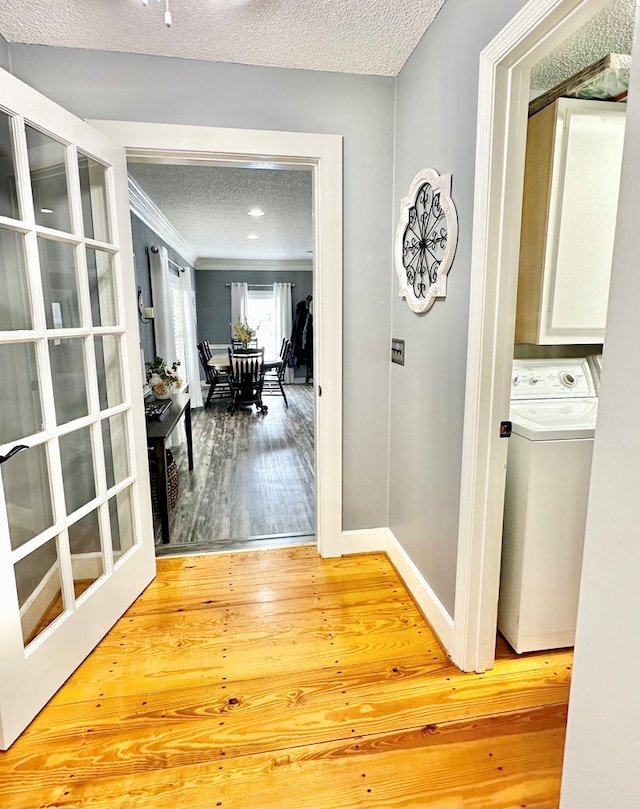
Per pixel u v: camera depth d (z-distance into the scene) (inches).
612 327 29.5
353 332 91.0
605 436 30.4
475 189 55.9
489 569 63.1
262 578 90.1
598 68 61.2
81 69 74.9
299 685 63.5
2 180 56.7
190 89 77.9
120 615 77.8
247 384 255.9
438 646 71.3
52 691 61.4
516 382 80.4
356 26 68.3
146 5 56.5
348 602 82.6
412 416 82.4
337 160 83.9
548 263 71.6
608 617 30.9
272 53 75.5
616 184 70.8
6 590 53.6
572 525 65.4
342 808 47.6
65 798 48.8
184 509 125.1
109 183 74.7
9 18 66.0
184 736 55.7
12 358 58.4
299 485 143.4
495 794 48.8
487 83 52.2
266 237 245.4
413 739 55.2
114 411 76.5
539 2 43.0
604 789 32.0
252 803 48.2
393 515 95.6
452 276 64.6
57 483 63.3
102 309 76.8
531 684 63.7
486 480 60.7
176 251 251.1
